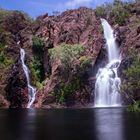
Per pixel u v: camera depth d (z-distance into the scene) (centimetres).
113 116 7394
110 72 12350
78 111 9381
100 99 12262
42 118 7194
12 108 11981
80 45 13050
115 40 13325
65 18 14375
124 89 10250
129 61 11906
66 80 12319
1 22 14338
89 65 12450
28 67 13250
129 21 14038
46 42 13738
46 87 12500
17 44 13800
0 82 12544
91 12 14488
